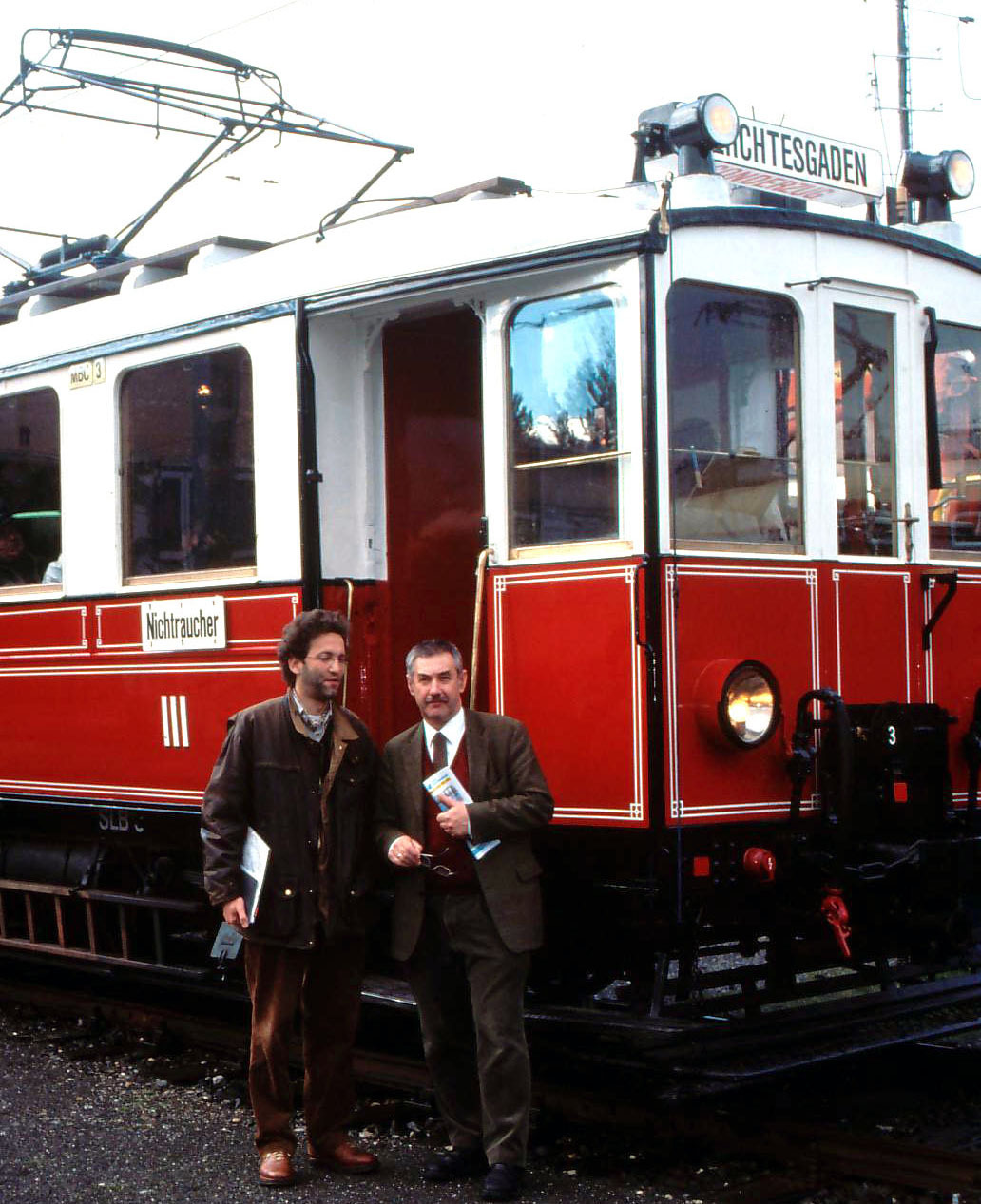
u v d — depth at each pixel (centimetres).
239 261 694
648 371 553
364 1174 532
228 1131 585
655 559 547
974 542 679
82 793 766
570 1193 508
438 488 689
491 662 596
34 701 795
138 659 731
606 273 567
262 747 521
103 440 753
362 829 530
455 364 698
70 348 771
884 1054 654
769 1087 616
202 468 701
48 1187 524
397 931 525
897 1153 514
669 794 546
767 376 599
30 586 801
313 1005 534
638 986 567
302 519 646
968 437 679
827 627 603
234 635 679
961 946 632
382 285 623
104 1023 758
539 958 614
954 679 653
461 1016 528
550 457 586
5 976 898
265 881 514
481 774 518
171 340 712
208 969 709
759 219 592
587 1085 614
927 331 650
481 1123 530
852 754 572
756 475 593
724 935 590
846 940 603
